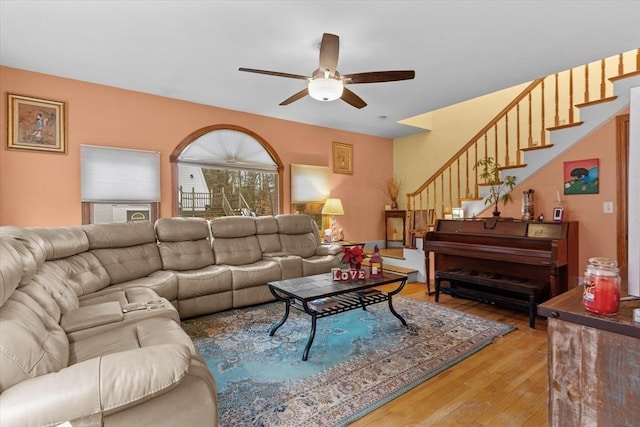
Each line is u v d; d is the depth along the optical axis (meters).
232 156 5.02
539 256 3.29
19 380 1.04
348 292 2.77
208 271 3.54
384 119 5.60
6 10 2.44
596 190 3.64
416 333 2.97
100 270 2.93
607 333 0.97
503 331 3.03
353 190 6.52
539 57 3.29
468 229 4.07
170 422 1.15
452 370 2.34
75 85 3.80
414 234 5.34
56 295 2.02
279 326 2.93
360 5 2.43
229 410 1.86
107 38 2.87
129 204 4.21
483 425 1.76
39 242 2.08
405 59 3.32
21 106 3.52
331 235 5.67
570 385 1.05
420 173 6.71
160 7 2.42
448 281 4.27
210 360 2.46
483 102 5.77
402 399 1.99
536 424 1.76
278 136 5.51
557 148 3.85
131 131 4.16
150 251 3.50
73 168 3.80
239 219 4.34
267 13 2.52
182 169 4.62
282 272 3.99
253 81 3.88
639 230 1.04
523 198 3.99
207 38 2.89
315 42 2.97
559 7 2.46
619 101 3.43
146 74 3.67
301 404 1.92
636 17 2.59
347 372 2.29
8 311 1.25
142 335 1.82
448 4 2.42
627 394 0.93
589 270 1.05
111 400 1.03
